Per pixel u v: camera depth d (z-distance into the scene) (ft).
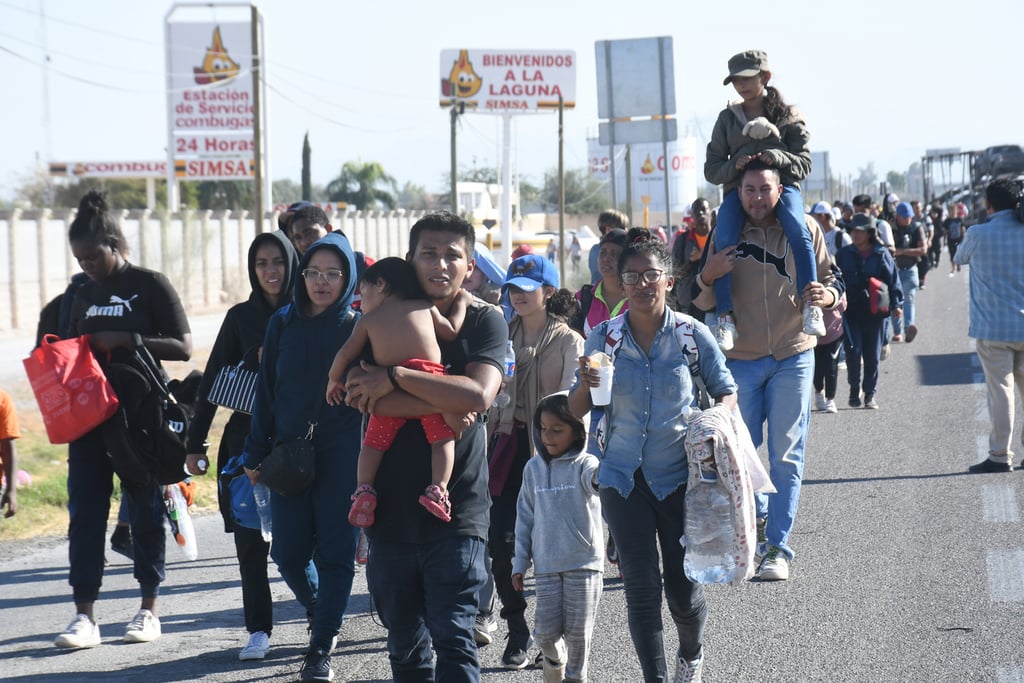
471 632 26.91
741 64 44.19
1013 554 44.14
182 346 40.98
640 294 29.53
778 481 43.42
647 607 28.96
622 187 434.30
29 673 36.42
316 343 34.55
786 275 43.42
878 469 61.62
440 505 26.23
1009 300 57.82
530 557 32.30
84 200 40.91
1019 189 58.29
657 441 29.32
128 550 51.31
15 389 106.93
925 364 105.70
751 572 28.58
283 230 46.52
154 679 35.32
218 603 45.37
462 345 27.63
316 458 34.22
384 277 27.25
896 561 44.21
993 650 34.09
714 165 44.91
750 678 32.94
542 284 37.19
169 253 206.80
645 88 138.31
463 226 27.73
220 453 39.50
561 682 31.99
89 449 39.52
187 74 289.33
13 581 49.93
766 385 44.06
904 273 118.93
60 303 43.21
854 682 32.22
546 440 31.32
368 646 38.40
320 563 34.40
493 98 252.21
